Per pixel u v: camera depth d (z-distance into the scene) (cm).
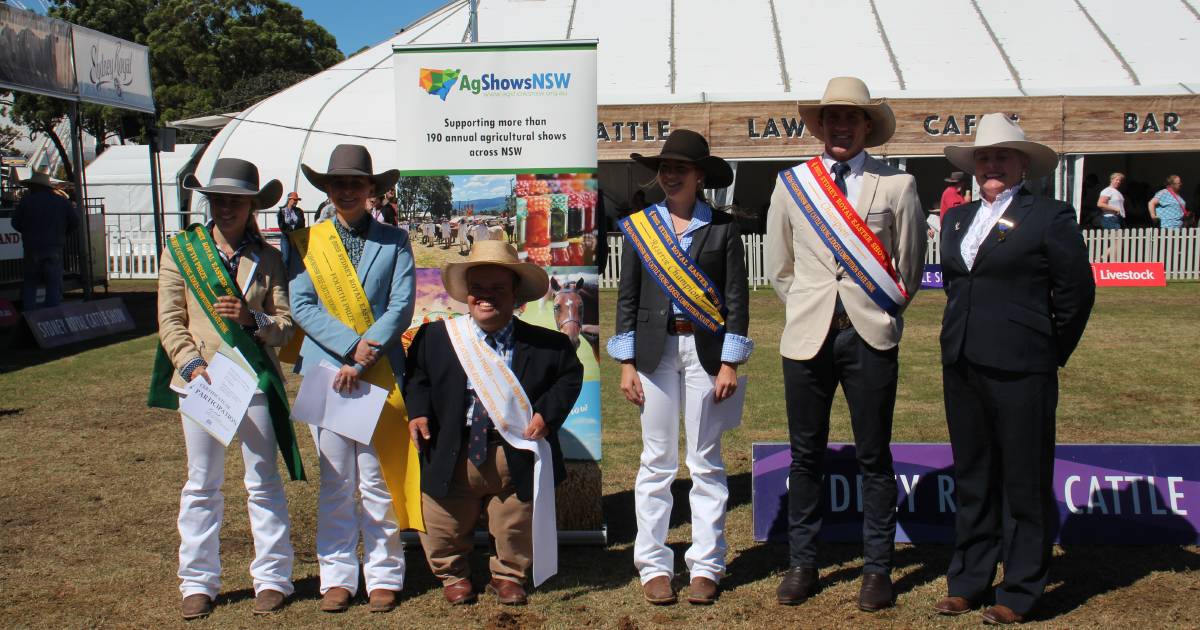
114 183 2769
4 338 1280
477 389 425
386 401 442
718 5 2473
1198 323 1265
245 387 421
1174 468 503
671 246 438
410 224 514
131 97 1638
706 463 447
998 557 429
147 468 664
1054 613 420
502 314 433
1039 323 409
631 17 2425
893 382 430
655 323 442
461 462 433
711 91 2067
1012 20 2359
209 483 436
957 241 428
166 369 439
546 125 505
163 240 2116
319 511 445
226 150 2397
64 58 1388
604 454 695
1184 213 1856
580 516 521
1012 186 422
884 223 428
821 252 433
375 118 2409
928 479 514
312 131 2389
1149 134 1958
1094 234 1838
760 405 838
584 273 512
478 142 507
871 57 2211
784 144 1978
